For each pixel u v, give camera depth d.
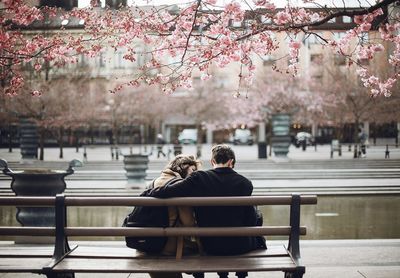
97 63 56.09
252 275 5.96
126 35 8.35
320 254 7.16
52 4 11.61
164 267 4.26
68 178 25.41
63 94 37.22
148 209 4.75
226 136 72.38
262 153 34.81
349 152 46.47
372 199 19.03
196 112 49.34
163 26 8.20
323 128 70.56
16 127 53.72
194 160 5.25
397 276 5.86
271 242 7.72
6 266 4.56
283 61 43.19
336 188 20.89
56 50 8.48
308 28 7.94
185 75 8.33
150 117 53.81
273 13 7.93
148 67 9.69
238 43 7.77
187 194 4.58
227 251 4.61
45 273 4.23
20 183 8.27
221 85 53.38
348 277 5.83
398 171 26.64
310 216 15.10
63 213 4.57
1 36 8.09
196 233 4.45
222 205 4.46
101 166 30.25
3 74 8.49
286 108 43.25
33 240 8.69
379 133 68.12
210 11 7.68
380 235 12.25
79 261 4.45
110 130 66.12
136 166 20.61
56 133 55.38
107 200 4.52
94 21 8.63
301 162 31.62
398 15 8.38
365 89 35.88
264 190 20.73
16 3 7.88
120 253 4.70
